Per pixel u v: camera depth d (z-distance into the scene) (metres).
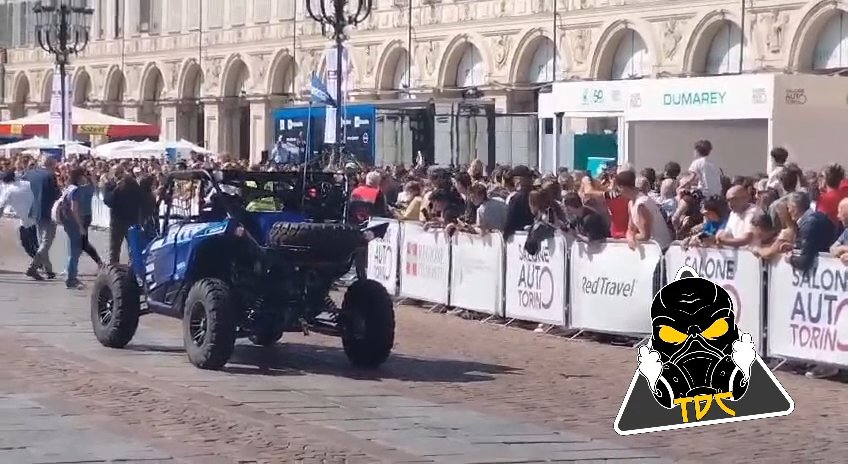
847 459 10.93
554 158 29.50
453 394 13.56
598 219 17.56
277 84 64.38
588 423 12.20
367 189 23.12
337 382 14.12
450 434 11.49
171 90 71.81
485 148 39.38
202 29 69.19
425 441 11.14
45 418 11.66
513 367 15.46
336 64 32.16
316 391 13.50
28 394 12.84
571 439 11.42
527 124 38.88
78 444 10.59
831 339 14.46
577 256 17.73
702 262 15.89
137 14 74.56
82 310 20.17
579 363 15.80
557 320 18.08
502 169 23.88
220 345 14.43
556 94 28.77
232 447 10.62
